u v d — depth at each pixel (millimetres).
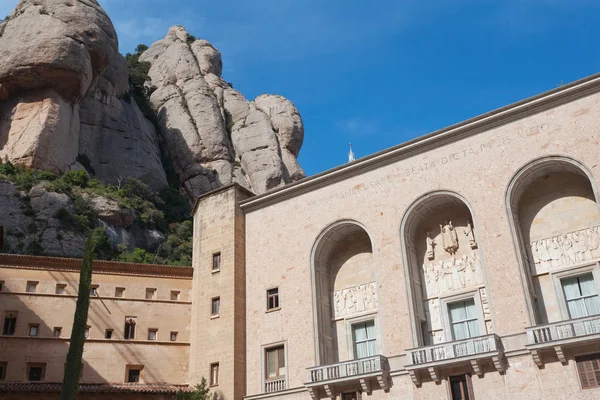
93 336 36969
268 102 118188
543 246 29688
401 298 30922
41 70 73000
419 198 32375
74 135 78062
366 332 33312
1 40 75750
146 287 39438
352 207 34625
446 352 27906
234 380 33531
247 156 106062
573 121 29234
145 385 35438
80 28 78188
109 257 65062
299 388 31797
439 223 33312
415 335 29797
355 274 35062
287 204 37656
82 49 76062
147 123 103750
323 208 35812
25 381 34625
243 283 37094
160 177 93938
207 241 39500
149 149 95688
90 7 82062
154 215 80812
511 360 26547
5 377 34469
